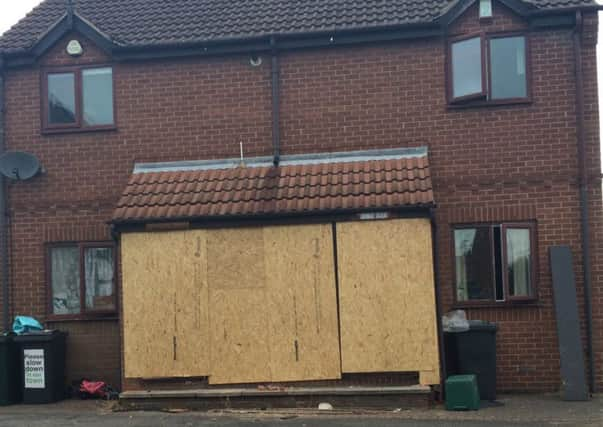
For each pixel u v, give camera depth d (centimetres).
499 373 1252
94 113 1389
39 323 1337
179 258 1190
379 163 1272
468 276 1278
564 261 1223
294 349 1161
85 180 1370
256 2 1471
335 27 1330
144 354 1180
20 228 1373
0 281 1367
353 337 1149
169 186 1272
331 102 1331
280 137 1337
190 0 1509
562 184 1269
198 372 1170
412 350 1137
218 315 1177
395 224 1155
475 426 980
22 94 1393
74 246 1371
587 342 1238
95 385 1291
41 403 1245
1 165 1356
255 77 1353
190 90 1364
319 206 1167
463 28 1306
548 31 1286
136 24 1443
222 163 1337
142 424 1038
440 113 1305
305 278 1168
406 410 1099
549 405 1127
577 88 1269
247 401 1138
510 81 1295
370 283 1153
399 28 1306
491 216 1277
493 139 1288
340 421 1023
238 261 1182
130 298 1191
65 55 1389
